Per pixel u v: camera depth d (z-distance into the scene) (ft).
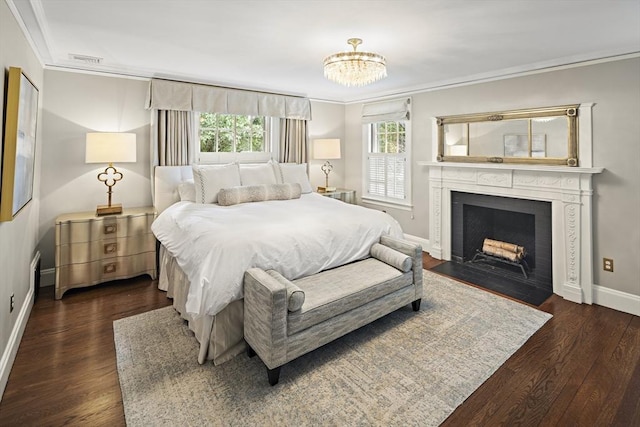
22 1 6.31
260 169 13.44
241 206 11.01
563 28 7.75
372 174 17.47
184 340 7.68
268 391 6.03
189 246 7.91
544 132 10.57
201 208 10.62
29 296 8.80
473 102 12.59
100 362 6.88
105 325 8.36
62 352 7.19
